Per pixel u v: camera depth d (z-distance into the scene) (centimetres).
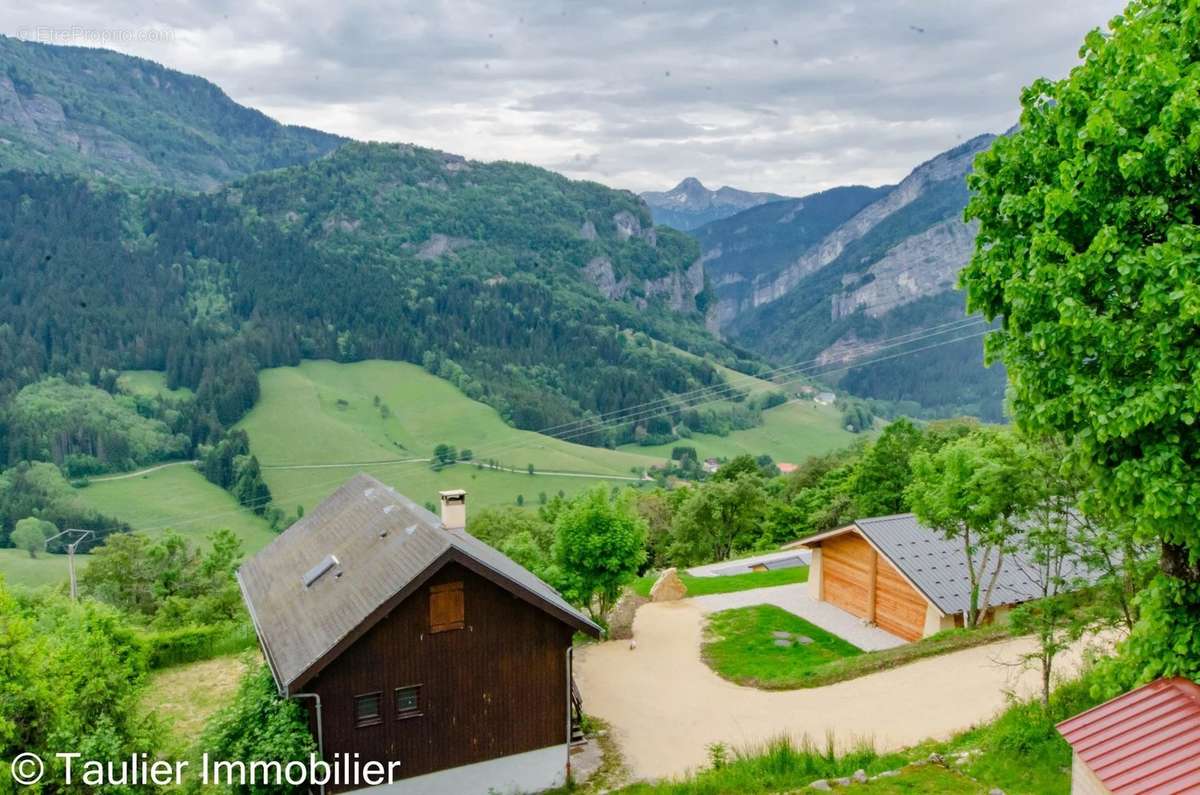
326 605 2336
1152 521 1434
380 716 2148
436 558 2119
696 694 2972
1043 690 2248
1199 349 1343
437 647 2202
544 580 3544
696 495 7256
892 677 2858
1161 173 1446
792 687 2923
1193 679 1498
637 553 3559
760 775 2133
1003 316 1797
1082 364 1505
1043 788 1769
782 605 4075
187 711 3025
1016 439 2570
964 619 3325
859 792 1866
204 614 4706
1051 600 2045
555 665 2342
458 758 2233
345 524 2969
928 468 3278
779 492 9888
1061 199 1509
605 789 2302
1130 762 1286
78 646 1917
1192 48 1518
